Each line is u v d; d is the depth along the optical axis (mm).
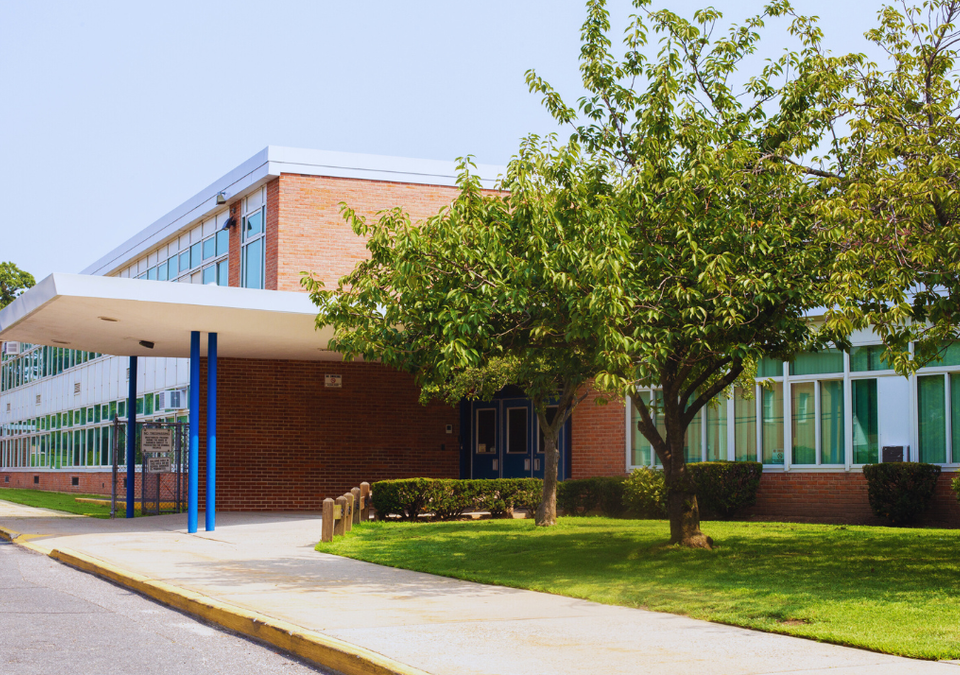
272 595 9828
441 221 11008
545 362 15031
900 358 11562
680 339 11484
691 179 11383
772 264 11258
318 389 25062
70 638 8086
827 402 18609
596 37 13070
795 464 18938
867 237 10703
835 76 12234
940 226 11109
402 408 25781
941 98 12344
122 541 16047
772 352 12586
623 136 13086
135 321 17984
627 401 21797
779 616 8344
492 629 7930
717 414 20500
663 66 12062
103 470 35875
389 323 11672
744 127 12688
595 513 20938
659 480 19562
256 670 6980
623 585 10430
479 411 26094
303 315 17328
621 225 11070
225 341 20922
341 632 7684
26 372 48031
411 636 7559
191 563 12797
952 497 16547
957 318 11062
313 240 22312
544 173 12172
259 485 24375
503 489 20828
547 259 10625
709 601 9172
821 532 15570
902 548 13172
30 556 14688
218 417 24219
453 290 10711
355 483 25141
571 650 7070
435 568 12109
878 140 11766
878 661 6703
